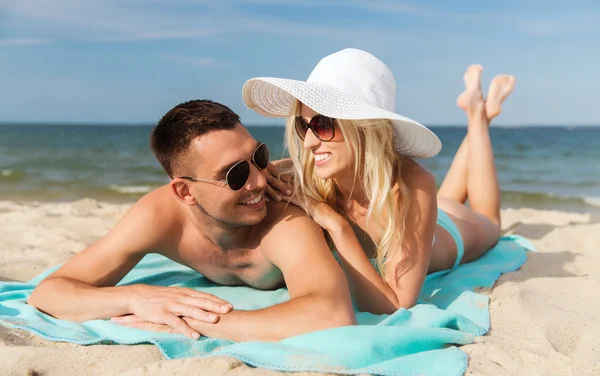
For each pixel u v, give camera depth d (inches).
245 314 104.0
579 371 93.4
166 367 90.0
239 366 90.7
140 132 2071.9
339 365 90.4
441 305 131.0
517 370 92.8
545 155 895.7
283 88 112.1
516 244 185.0
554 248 186.9
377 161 116.2
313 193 125.3
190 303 107.7
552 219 247.9
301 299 103.0
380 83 119.8
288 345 96.3
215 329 104.0
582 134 2133.4
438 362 92.4
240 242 123.0
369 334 96.7
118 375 88.7
